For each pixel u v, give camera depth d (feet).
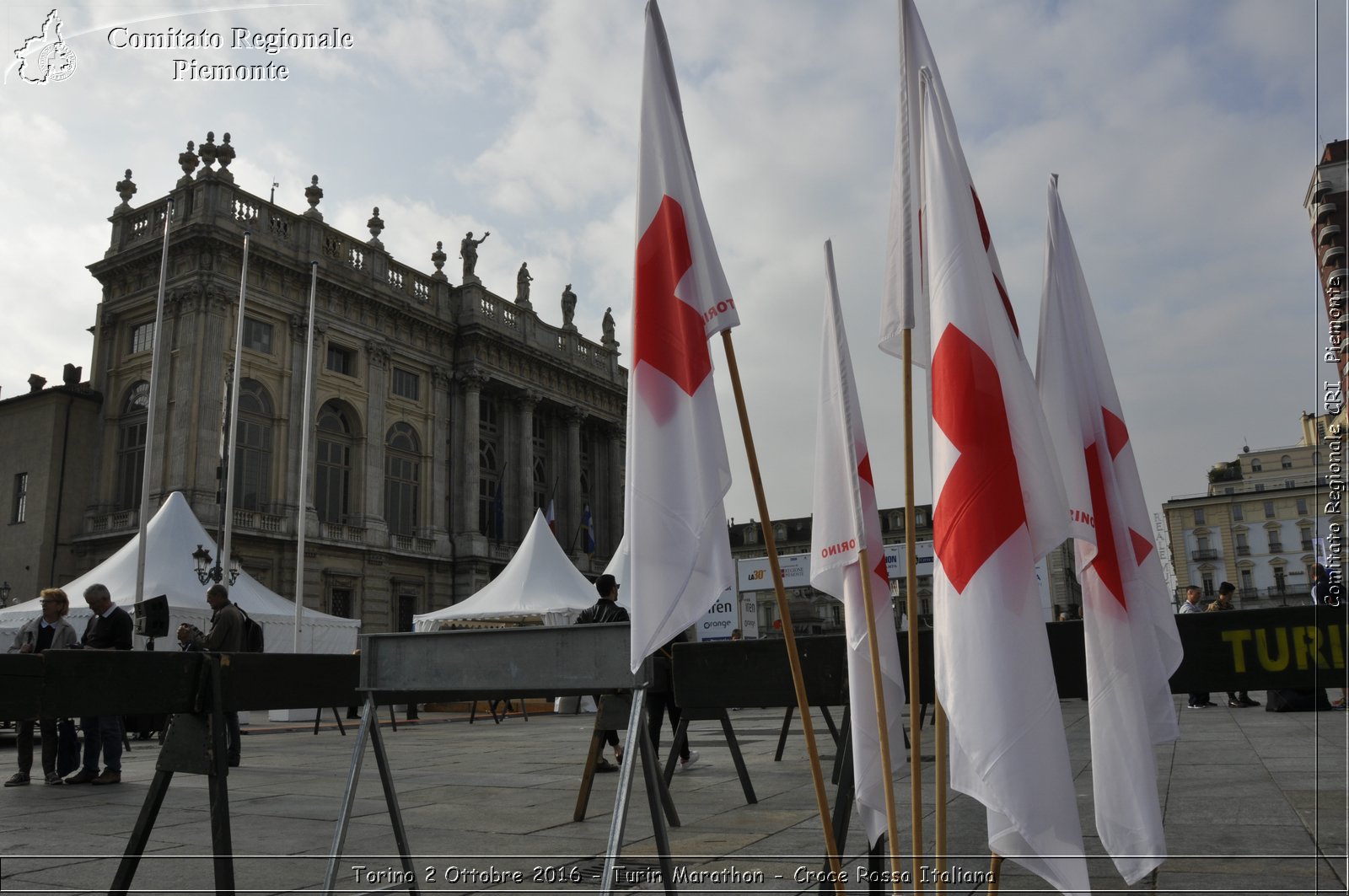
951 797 19.79
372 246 130.31
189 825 18.88
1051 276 11.32
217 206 110.32
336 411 124.06
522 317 154.20
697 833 16.76
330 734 52.54
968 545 8.40
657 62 10.44
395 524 130.41
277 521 111.24
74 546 110.42
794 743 35.24
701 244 10.12
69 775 27.50
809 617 223.10
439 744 41.47
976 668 8.16
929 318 9.20
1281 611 10.78
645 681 10.11
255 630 37.50
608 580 30.25
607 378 172.55
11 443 113.70
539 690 10.97
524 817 19.15
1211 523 248.52
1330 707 38.14
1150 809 9.87
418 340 137.08
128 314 114.83
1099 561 10.63
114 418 112.88
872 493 11.17
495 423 151.23
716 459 9.64
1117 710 10.18
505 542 144.77
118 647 29.40
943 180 9.23
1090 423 11.23
